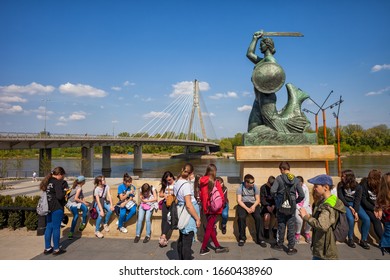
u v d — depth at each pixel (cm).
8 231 777
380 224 604
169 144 6675
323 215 371
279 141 823
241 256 570
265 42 866
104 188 697
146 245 636
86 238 683
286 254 579
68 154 8800
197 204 566
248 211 618
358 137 7975
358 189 609
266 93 837
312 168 805
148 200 668
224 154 8712
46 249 581
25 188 2112
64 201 596
